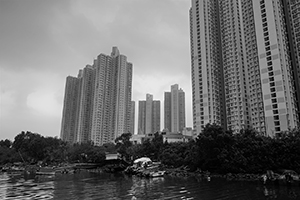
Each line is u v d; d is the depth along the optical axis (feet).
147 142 393.50
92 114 649.61
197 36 530.27
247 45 482.28
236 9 522.47
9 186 187.93
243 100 478.59
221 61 534.37
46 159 453.58
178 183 200.54
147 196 138.41
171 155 340.80
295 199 124.47
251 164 250.78
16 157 451.12
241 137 277.23
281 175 223.51
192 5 556.10
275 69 392.68
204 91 492.13
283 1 476.95
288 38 455.63
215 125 275.59
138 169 304.30
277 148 242.58
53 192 155.33
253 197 131.13
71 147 517.96
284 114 368.27
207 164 286.05
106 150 453.17
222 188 166.40
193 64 527.81
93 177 272.92
